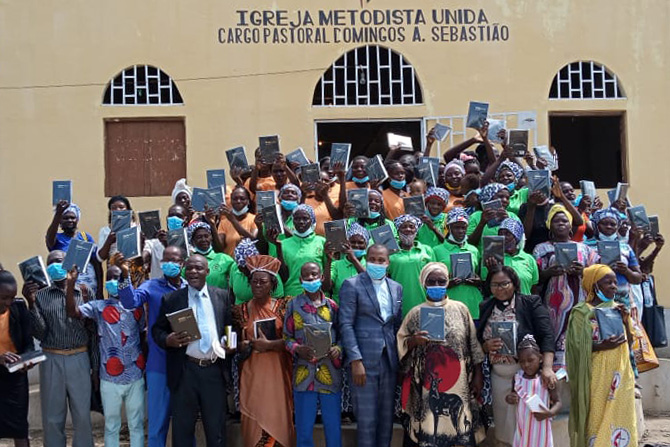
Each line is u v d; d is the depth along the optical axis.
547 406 7.45
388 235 8.18
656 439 9.26
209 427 7.68
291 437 7.96
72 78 11.70
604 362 7.52
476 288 8.27
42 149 11.61
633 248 9.63
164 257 7.92
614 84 12.25
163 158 11.96
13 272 11.45
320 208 9.31
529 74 12.13
